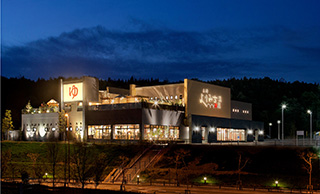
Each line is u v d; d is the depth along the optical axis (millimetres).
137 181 59812
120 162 70625
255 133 125625
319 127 158125
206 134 102625
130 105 88812
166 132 92562
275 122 176125
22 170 70938
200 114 103500
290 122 169500
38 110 107562
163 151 73625
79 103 98250
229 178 59188
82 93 97375
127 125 88875
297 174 58469
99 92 106688
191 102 100688
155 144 79062
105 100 100062
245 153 67250
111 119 91438
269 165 62281
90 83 98438
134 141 85875
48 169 70625
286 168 60594
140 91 110188
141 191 49812
